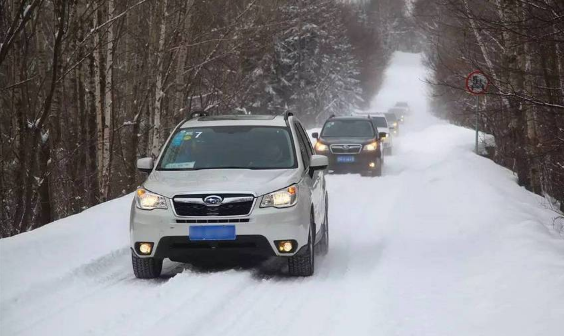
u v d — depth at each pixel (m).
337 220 17.17
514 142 24.41
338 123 29.91
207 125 12.52
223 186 10.45
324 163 11.98
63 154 25.55
